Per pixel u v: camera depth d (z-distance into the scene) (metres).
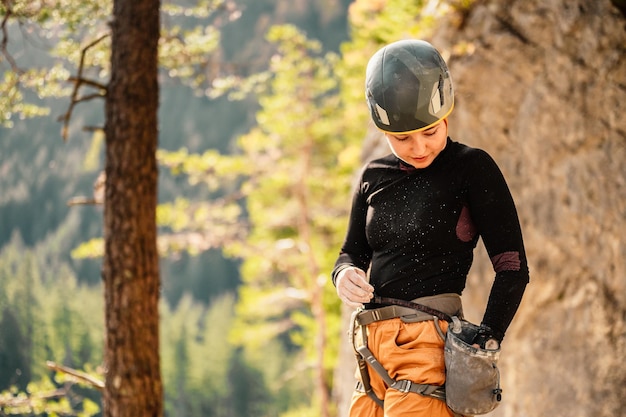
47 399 8.16
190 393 69.44
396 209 2.54
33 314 50.28
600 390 5.59
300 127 21.44
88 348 51.56
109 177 6.15
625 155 5.64
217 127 118.88
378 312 2.52
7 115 7.21
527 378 6.23
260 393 67.88
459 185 2.47
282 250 22.23
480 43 7.14
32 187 102.19
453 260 2.50
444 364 2.43
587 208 5.88
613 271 5.63
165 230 36.81
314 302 21.56
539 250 6.33
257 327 23.94
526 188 6.52
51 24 7.41
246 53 109.12
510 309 2.39
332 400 22.20
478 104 7.05
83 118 104.69
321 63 21.73
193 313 83.75
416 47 2.40
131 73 6.14
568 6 6.37
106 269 6.13
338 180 21.62
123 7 6.22
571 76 6.20
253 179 22.45
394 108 2.37
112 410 6.09
